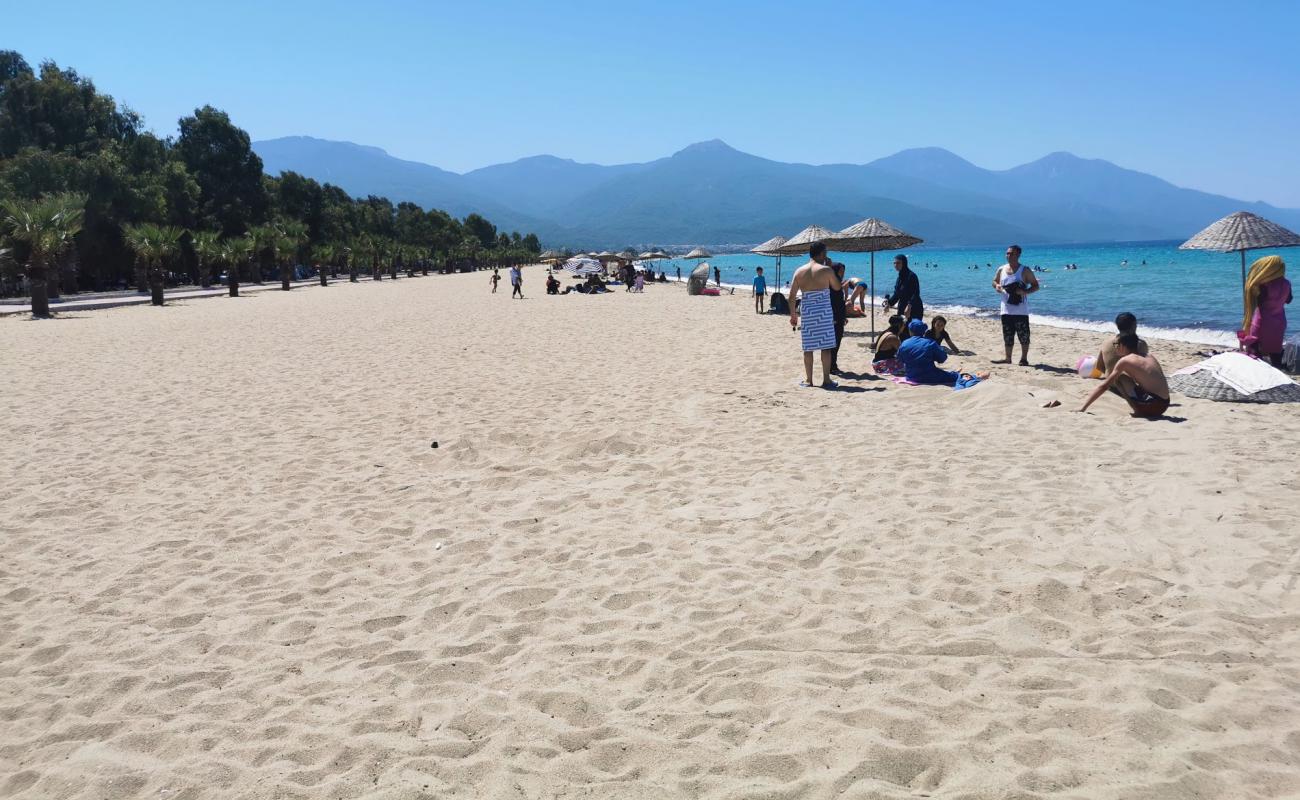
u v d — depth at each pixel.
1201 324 21.06
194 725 3.16
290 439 8.23
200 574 4.79
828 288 10.02
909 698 3.07
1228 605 3.77
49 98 47.72
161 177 50.94
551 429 8.32
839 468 6.42
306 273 70.25
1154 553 4.43
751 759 2.74
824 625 3.77
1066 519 5.00
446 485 6.52
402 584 4.58
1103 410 8.03
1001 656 3.40
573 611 4.10
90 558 5.07
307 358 14.61
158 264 36.03
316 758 2.92
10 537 5.48
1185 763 2.59
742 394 9.76
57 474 7.02
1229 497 5.20
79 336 19.31
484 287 50.53
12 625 4.18
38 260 25.52
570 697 3.23
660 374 11.87
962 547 4.64
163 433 8.56
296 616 4.17
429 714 3.20
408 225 110.62
